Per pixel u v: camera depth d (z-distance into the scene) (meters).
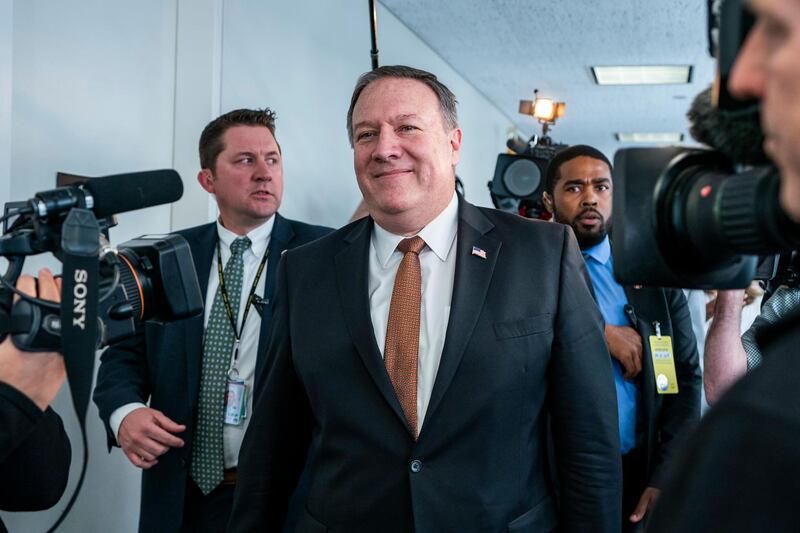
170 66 3.01
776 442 0.48
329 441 1.43
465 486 1.34
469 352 1.38
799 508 0.47
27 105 2.32
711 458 0.51
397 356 1.43
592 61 5.71
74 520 2.50
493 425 1.36
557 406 1.45
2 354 0.97
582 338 1.44
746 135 0.59
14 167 2.28
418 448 1.35
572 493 1.44
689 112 0.65
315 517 1.44
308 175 3.88
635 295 1.99
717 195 0.59
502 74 6.16
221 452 2.02
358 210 2.94
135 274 1.15
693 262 0.64
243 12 3.23
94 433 2.59
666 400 1.97
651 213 0.64
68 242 0.96
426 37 5.21
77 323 0.96
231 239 2.22
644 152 0.65
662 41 5.16
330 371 1.44
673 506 0.54
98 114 2.63
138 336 2.14
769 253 0.58
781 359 0.51
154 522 2.00
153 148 2.92
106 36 2.66
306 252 1.62
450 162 1.55
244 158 2.21
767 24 0.49
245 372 2.07
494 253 1.48
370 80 1.57
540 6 4.54
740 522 0.49
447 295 1.48
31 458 1.19
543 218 3.04
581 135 9.02
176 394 2.05
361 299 1.47
